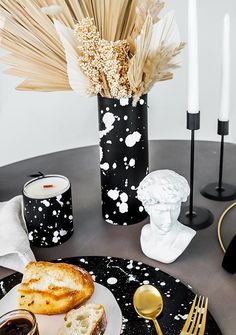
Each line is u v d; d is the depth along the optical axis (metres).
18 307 0.64
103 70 0.76
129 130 0.79
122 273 0.70
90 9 0.78
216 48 1.79
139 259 0.75
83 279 0.65
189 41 0.79
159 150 1.15
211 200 0.92
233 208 0.88
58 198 0.77
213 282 0.68
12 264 0.74
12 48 0.80
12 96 1.76
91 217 0.88
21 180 1.03
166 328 0.60
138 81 0.74
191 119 0.81
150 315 0.62
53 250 0.78
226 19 0.86
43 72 0.82
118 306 0.64
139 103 0.78
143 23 0.75
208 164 1.06
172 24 0.75
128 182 0.82
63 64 0.81
